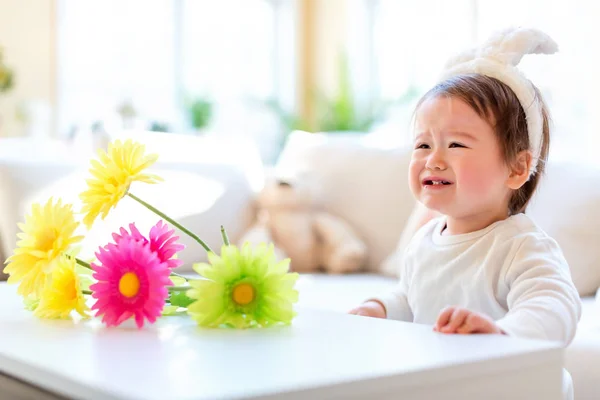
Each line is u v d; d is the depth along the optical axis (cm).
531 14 426
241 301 88
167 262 98
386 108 517
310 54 614
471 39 472
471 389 67
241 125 580
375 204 261
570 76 395
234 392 54
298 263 265
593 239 199
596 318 163
